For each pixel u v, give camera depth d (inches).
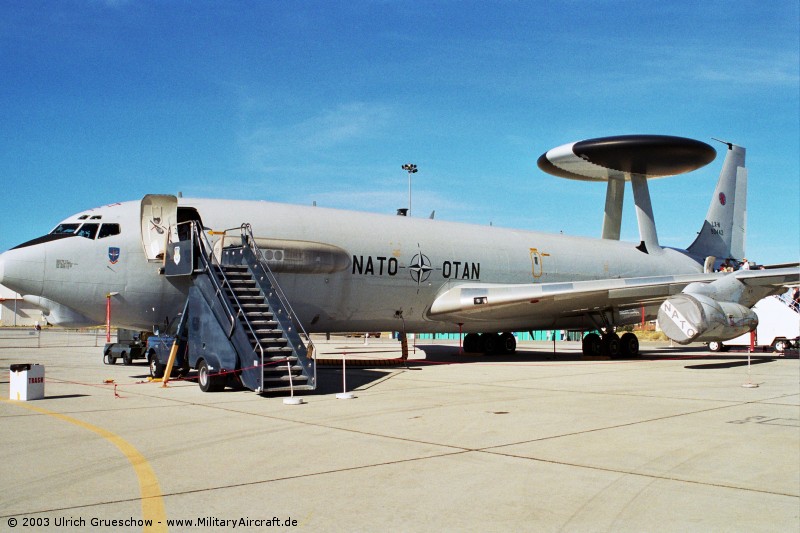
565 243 1107.3
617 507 225.8
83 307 695.1
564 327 1060.5
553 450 315.6
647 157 1114.7
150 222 700.7
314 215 823.1
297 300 782.5
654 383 630.5
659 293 855.7
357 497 237.3
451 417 415.5
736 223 1384.1
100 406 469.4
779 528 204.1
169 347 643.5
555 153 1167.6
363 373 746.2
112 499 234.8
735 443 332.2
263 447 322.7
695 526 206.2
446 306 904.9
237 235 740.7
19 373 506.6
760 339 1369.3
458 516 215.8
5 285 679.1
